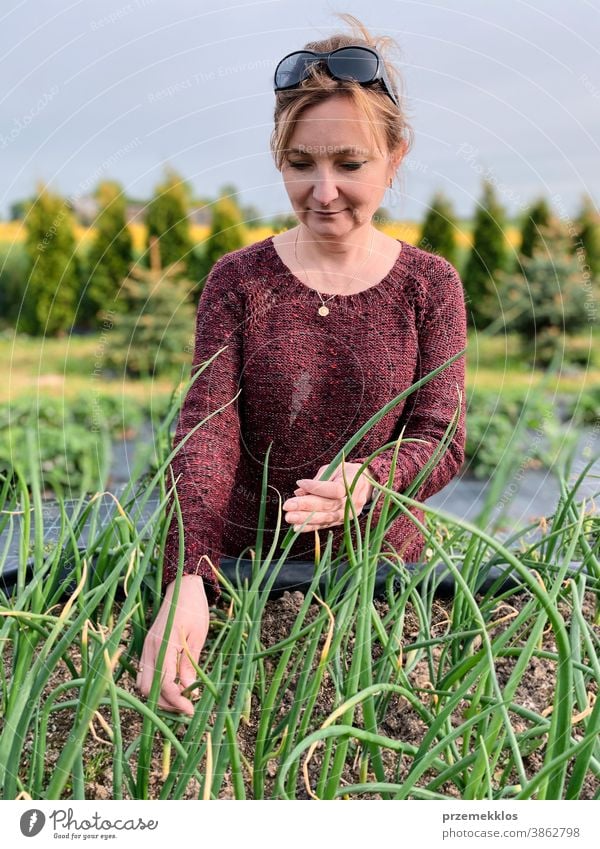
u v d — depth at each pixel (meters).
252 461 1.46
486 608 1.09
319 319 1.39
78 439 2.25
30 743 0.96
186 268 3.77
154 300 3.52
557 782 0.77
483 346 3.09
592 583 1.20
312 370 1.39
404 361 1.40
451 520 0.64
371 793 0.92
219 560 1.20
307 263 1.40
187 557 1.11
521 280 3.70
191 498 1.17
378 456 1.19
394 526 1.31
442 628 1.17
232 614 1.16
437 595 1.25
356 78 1.20
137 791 0.83
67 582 1.02
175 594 0.82
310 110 1.21
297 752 0.68
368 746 0.88
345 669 1.03
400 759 0.89
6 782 0.77
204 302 1.43
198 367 1.36
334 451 1.44
